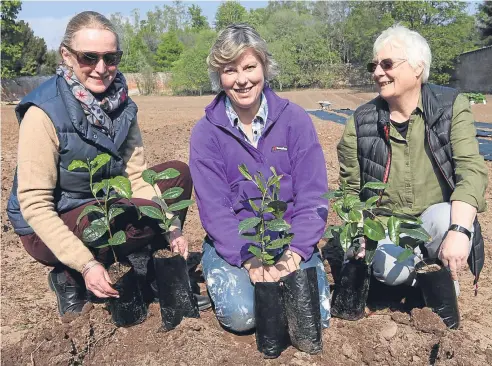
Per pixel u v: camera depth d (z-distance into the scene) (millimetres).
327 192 2736
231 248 2742
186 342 2611
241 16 65312
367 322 2822
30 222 2680
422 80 2865
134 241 2955
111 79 2814
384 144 2996
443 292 2693
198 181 2836
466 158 2787
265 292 2537
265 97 2887
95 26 2650
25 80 38062
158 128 12891
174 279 2703
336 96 31578
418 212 3033
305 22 53562
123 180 2611
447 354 2453
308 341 2553
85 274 2660
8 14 35406
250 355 2553
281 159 2869
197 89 45719
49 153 2697
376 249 2943
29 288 3922
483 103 22359
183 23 96250
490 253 4188
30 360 2545
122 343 2684
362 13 41781
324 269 3178
